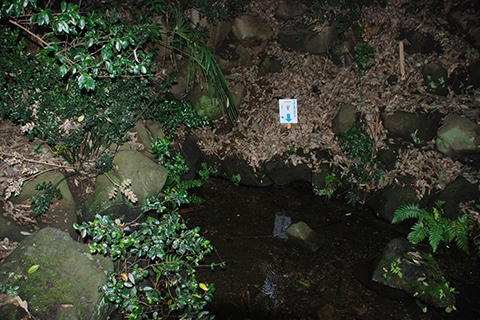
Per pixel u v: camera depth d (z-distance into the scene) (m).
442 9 4.35
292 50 4.68
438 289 2.61
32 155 2.66
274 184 3.96
